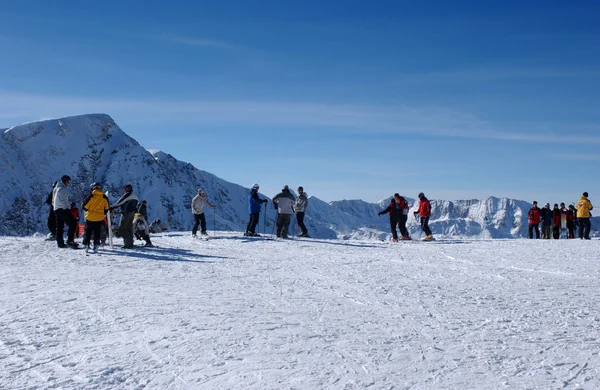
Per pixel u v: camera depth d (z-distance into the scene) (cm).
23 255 1487
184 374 512
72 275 1131
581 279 1082
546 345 600
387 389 473
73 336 639
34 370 523
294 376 505
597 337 632
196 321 709
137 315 743
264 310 782
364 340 625
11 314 750
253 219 2311
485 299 873
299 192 2466
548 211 2744
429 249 1773
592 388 471
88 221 1532
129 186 1719
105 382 492
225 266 1312
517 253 1600
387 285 1018
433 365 534
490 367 527
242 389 475
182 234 2494
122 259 1423
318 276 1141
